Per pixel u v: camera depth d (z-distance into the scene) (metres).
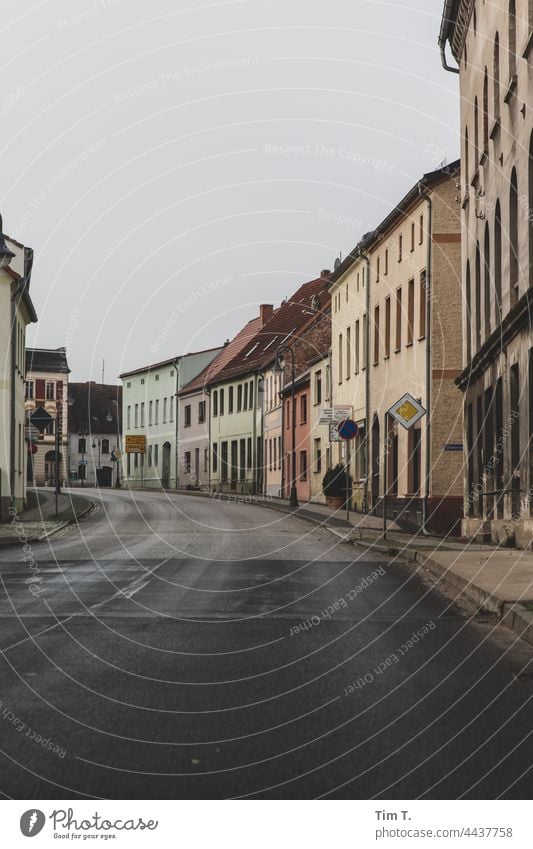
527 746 5.98
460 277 33.84
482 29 27.42
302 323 66.19
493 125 25.22
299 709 6.98
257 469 70.44
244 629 10.80
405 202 36.16
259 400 70.56
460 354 33.78
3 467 37.28
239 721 6.61
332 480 46.22
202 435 80.69
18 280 38.88
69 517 36.69
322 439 54.47
